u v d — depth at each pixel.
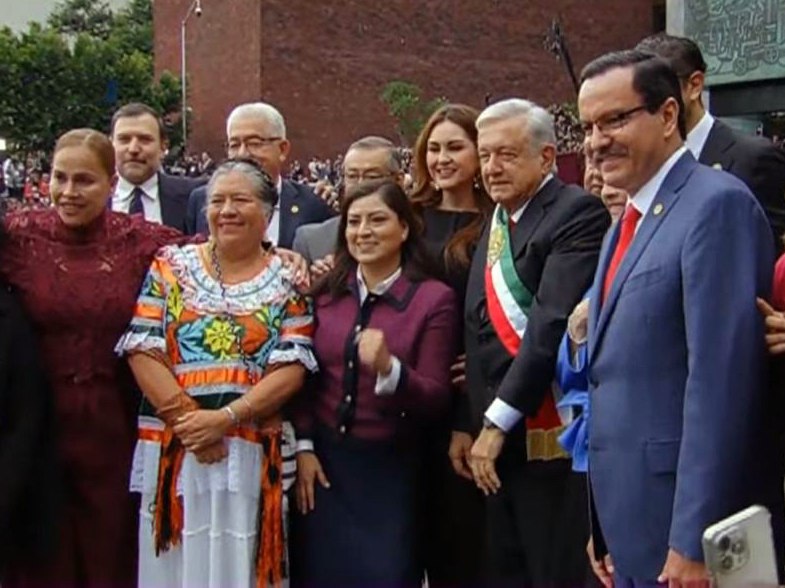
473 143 5.10
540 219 4.59
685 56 4.72
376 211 4.68
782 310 3.36
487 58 39.00
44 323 4.64
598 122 3.44
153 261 4.75
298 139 35.88
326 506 4.65
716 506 3.14
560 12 40.31
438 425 4.87
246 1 35.88
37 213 4.86
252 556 4.54
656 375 3.34
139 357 4.56
